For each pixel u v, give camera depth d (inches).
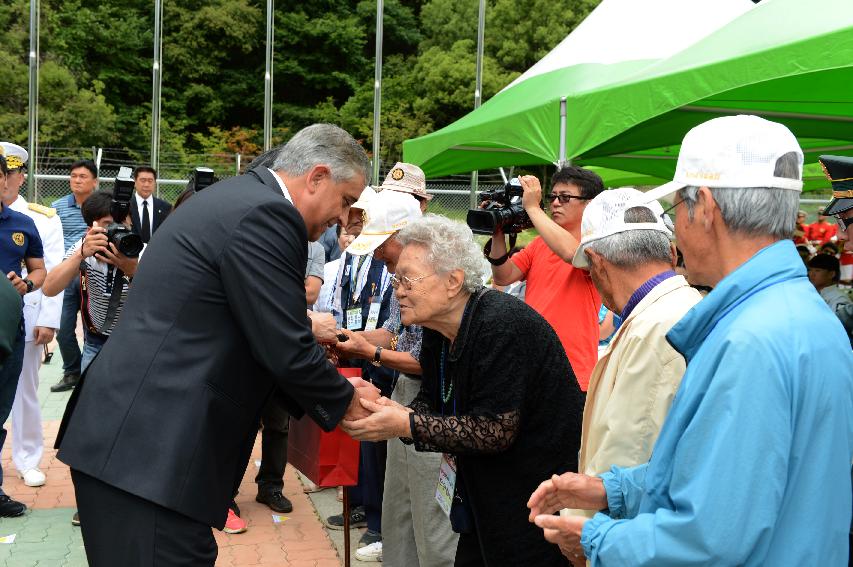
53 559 156.8
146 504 78.7
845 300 225.8
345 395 85.3
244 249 80.2
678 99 151.1
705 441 50.7
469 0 1365.7
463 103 1267.2
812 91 183.5
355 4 1515.7
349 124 1328.7
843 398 51.8
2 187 174.1
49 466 216.5
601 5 232.8
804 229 616.4
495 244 149.3
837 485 51.4
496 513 88.8
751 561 50.5
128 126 1263.5
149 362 80.2
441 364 94.2
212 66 1386.6
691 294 74.6
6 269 175.0
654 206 78.3
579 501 67.7
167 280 81.7
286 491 205.0
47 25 1219.2
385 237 115.9
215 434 81.1
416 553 129.9
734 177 56.2
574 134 181.9
